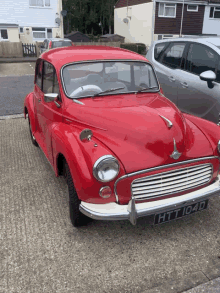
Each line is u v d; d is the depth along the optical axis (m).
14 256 2.63
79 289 2.31
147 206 2.51
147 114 2.88
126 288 2.32
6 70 15.08
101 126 2.77
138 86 3.59
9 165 4.46
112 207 2.48
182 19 26.27
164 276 2.44
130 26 30.05
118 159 2.46
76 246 2.78
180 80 5.50
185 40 5.57
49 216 3.22
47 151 3.63
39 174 4.18
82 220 2.91
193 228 3.07
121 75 3.48
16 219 3.16
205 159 2.71
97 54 3.51
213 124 3.13
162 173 2.53
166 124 2.74
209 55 4.99
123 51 3.81
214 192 2.79
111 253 2.70
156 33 26.30
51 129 3.18
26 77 12.69
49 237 2.89
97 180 2.39
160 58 6.20
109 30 46.94
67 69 3.26
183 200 2.63
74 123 2.99
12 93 9.32
